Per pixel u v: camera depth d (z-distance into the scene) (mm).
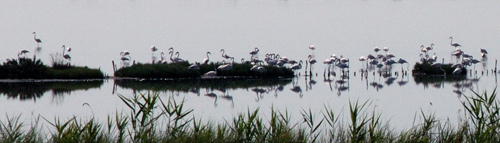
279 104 35688
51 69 45500
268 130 20609
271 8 117625
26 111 32844
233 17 102875
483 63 56188
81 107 33938
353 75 49625
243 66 48219
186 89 40781
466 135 20469
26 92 38875
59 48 68062
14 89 39906
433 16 100875
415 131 20906
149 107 20703
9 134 20219
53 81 43375
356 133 19953
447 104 35438
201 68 48562
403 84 44406
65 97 37250
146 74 45344
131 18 102125
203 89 40969
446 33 80125
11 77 43750
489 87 42250
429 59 52344
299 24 92688
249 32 83500
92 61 57719
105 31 84688
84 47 68938
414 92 40469
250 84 43750
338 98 38031
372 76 48938
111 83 42938
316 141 21672
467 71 51000
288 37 78125
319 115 31047
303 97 38406
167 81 44469
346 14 106250
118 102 35500
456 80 46312
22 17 100938
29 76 43906
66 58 54406
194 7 120688
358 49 67625
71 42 73000
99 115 31312
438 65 49688
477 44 70188
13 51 65750
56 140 19641
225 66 46781
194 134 20234
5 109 33281
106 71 50750
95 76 44906
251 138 20344
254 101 36625
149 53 65375
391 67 54531
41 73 44125
